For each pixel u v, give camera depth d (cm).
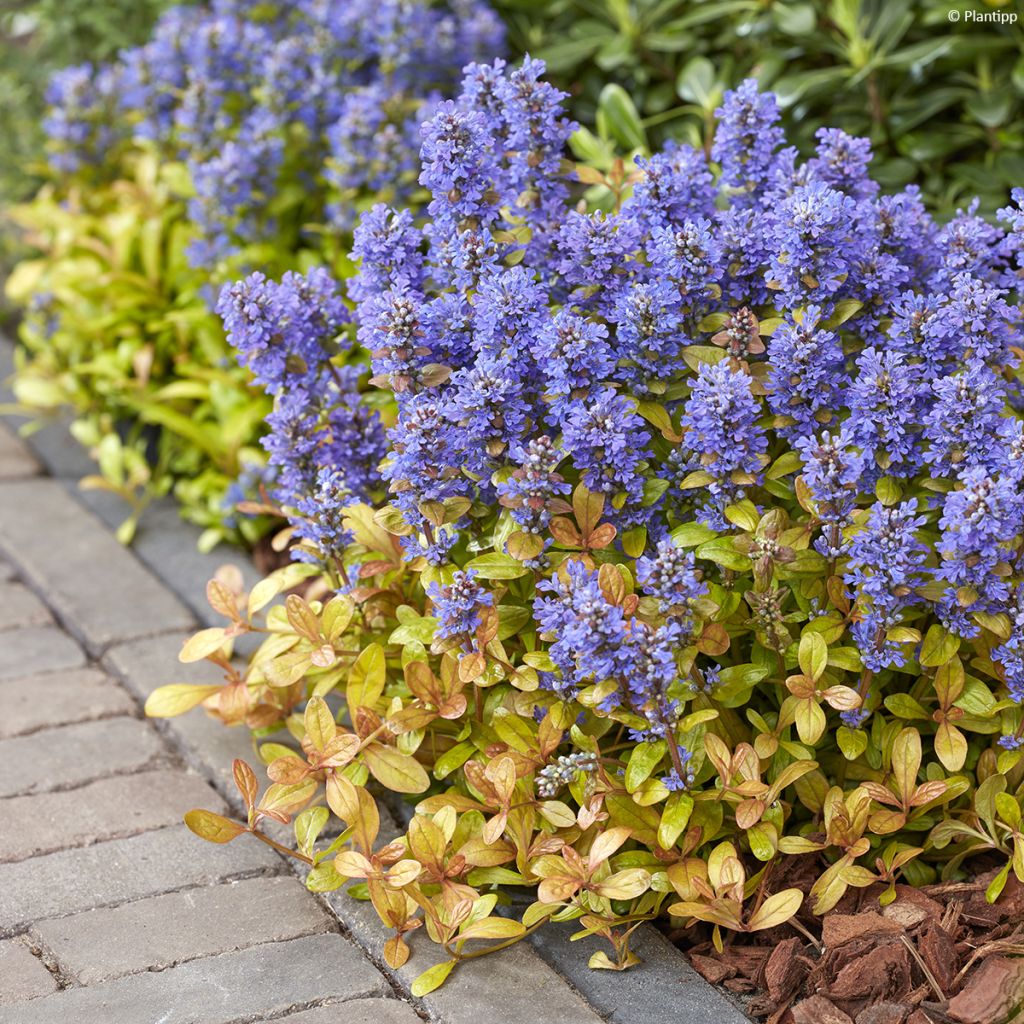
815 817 240
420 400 238
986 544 213
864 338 247
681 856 230
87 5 501
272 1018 214
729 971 227
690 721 219
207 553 372
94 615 339
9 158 512
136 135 425
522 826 232
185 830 265
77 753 289
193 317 380
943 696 231
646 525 241
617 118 335
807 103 360
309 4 405
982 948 220
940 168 364
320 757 234
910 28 375
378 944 232
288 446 263
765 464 225
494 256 239
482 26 405
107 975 223
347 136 361
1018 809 227
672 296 230
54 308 433
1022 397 252
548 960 231
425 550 241
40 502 400
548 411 240
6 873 249
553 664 229
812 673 225
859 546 217
